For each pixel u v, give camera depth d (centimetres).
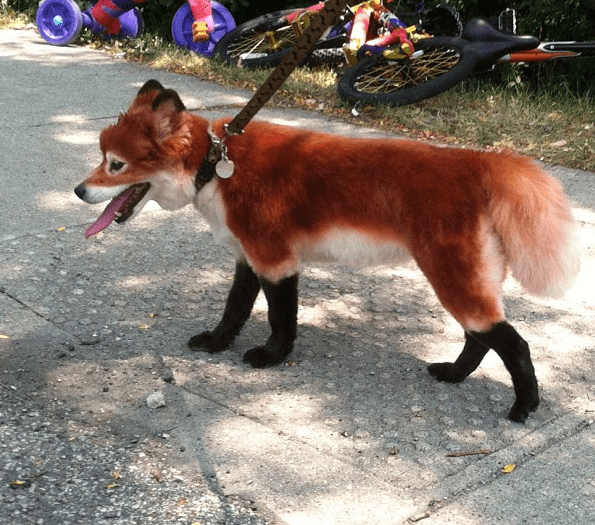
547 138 750
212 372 405
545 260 353
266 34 970
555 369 412
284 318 405
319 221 380
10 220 560
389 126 779
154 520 304
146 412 370
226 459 339
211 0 1030
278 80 379
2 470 328
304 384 396
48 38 1039
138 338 433
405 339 443
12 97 821
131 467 333
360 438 354
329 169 374
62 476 326
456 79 805
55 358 409
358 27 842
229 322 424
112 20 1035
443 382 400
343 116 805
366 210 371
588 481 330
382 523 303
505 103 846
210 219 402
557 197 359
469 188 355
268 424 363
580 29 969
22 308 454
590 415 375
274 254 389
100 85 873
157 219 584
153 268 513
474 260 353
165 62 959
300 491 320
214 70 930
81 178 636
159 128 376
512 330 362
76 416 365
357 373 407
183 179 387
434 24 934
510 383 402
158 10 1134
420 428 362
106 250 531
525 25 998
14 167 650
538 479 331
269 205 382
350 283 507
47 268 501
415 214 359
